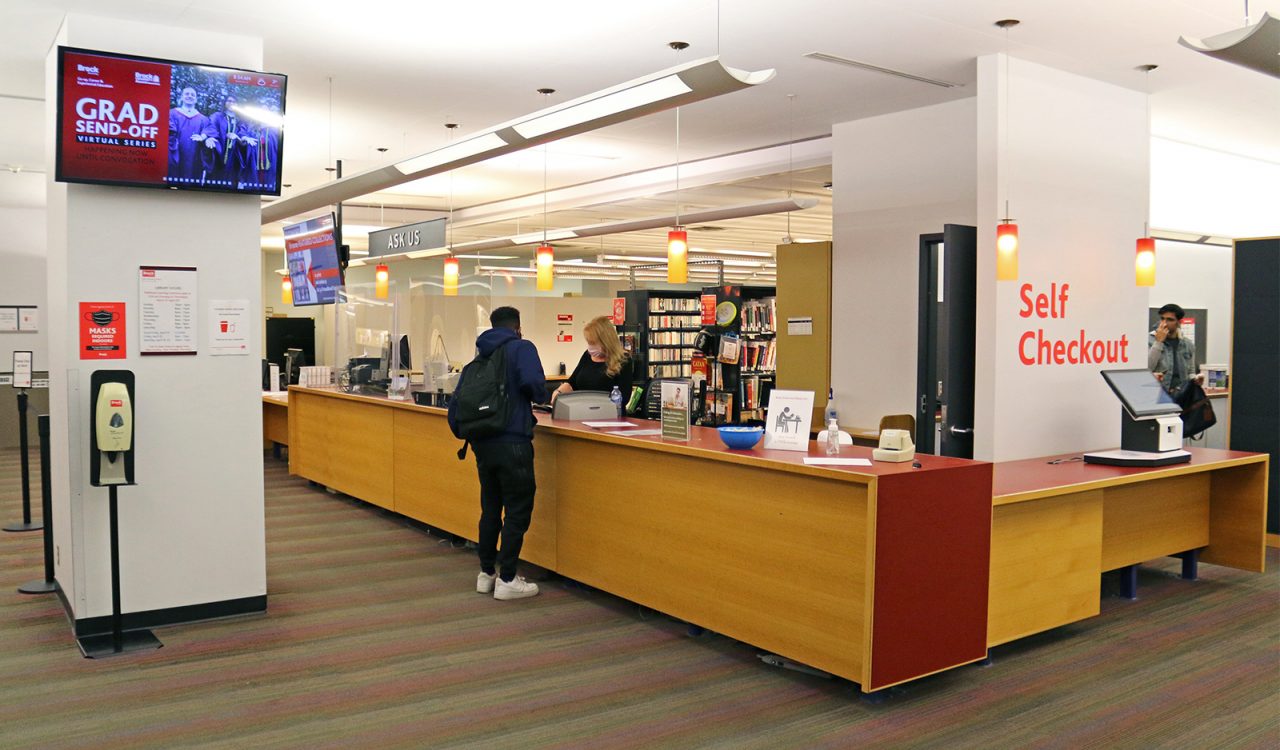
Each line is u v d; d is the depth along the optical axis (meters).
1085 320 6.71
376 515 7.78
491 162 10.49
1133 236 7.10
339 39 5.74
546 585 5.67
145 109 4.64
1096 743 3.52
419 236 9.19
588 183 12.07
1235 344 7.12
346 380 8.91
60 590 5.35
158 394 4.87
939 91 6.97
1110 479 4.82
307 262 9.62
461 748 3.44
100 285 4.70
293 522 7.48
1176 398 7.42
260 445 5.16
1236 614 5.23
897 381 7.57
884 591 3.72
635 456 4.96
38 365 12.58
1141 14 5.30
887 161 7.68
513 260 22.23
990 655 4.48
